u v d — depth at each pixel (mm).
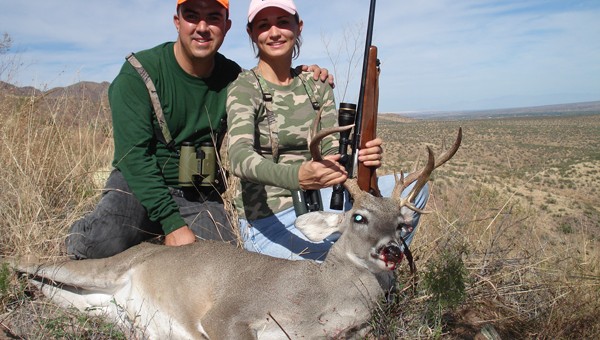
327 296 1536
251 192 1997
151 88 1916
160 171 1943
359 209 1554
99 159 2721
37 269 1791
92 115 3088
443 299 1612
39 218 2105
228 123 1857
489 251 2066
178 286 1667
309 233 1670
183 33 1898
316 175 1567
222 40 1971
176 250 1741
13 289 1723
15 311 1619
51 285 1812
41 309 1673
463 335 1684
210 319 1554
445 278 1625
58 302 1780
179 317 1675
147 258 1762
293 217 1979
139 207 1974
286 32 1896
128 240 1996
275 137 1929
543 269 2037
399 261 1490
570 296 1898
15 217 2039
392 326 1565
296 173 1601
